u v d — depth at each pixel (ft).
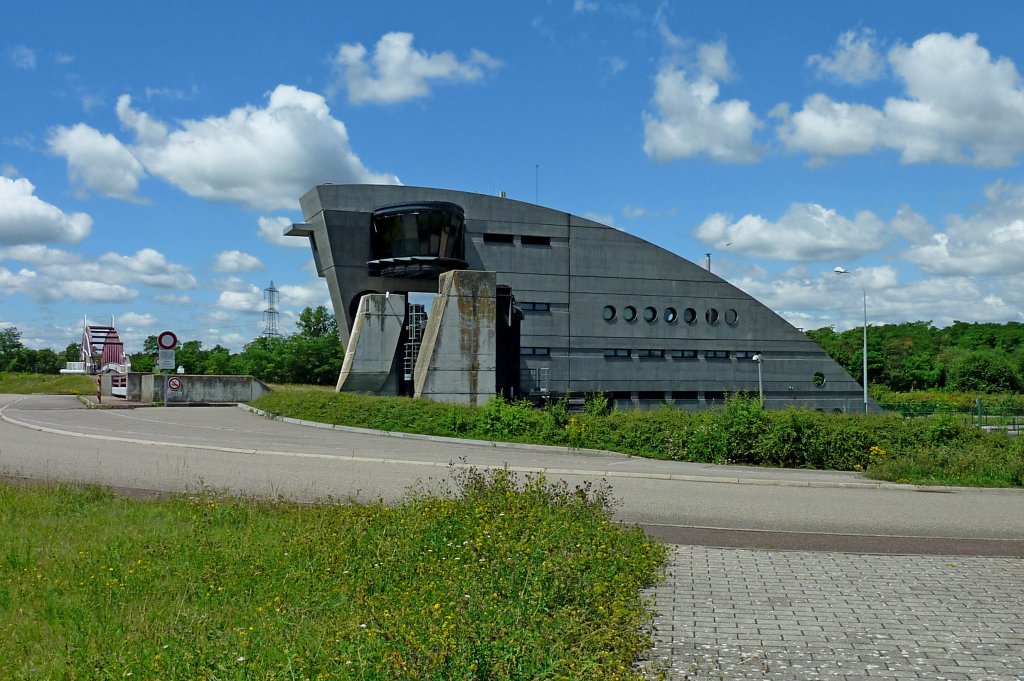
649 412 83.46
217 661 17.65
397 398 102.47
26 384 250.78
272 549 28.86
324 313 352.49
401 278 155.33
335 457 67.21
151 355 342.23
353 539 28.55
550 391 161.68
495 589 22.35
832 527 41.37
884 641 22.90
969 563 32.68
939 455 63.16
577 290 165.37
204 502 39.32
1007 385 289.74
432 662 16.31
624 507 45.93
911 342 399.24
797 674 20.34
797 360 176.45
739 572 30.83
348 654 17.63
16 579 25.52
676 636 23.16
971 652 22.06
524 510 32.24
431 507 33.24
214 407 130.21
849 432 68.85
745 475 61.57
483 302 121.29
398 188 155.43
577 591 23.38
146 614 22.22
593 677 17.63
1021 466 58.90
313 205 155.74
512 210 161.89
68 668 18.30
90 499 40.73
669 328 170.09
